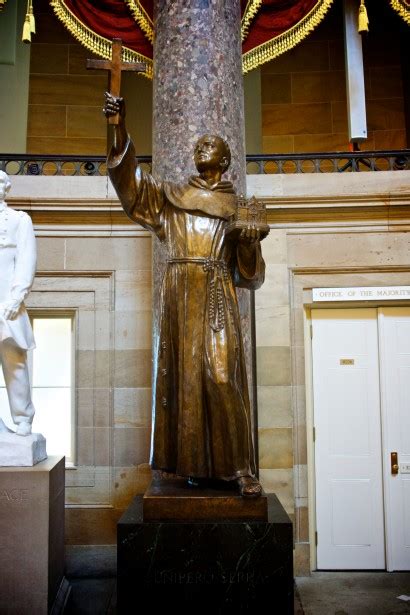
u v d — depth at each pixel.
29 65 9.06
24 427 4.84
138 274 6.41
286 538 2.94
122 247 6.45
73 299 6.43
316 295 6.28
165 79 5.19
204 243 3.26
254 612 2.91
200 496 3.02
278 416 6.18
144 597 2.90
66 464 6.35
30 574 4.45
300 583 5.81
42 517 4.49
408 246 6.30
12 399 4.84
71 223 6.43
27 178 6.39
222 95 5.12
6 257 4.88
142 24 7.79
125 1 7.70
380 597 5.39
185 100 5.06
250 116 9.81
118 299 6.40
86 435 6.26
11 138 8.58
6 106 8.62
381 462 6.30
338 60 10.21
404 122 10.04
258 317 6.28
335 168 6.61
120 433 6.25
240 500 3.01
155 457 3.25
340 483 6.29
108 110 3.10
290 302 6.33
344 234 6.35
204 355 3.15
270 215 6.36
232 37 5.32
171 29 5.23
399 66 10.17
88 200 6.29
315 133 10.09
